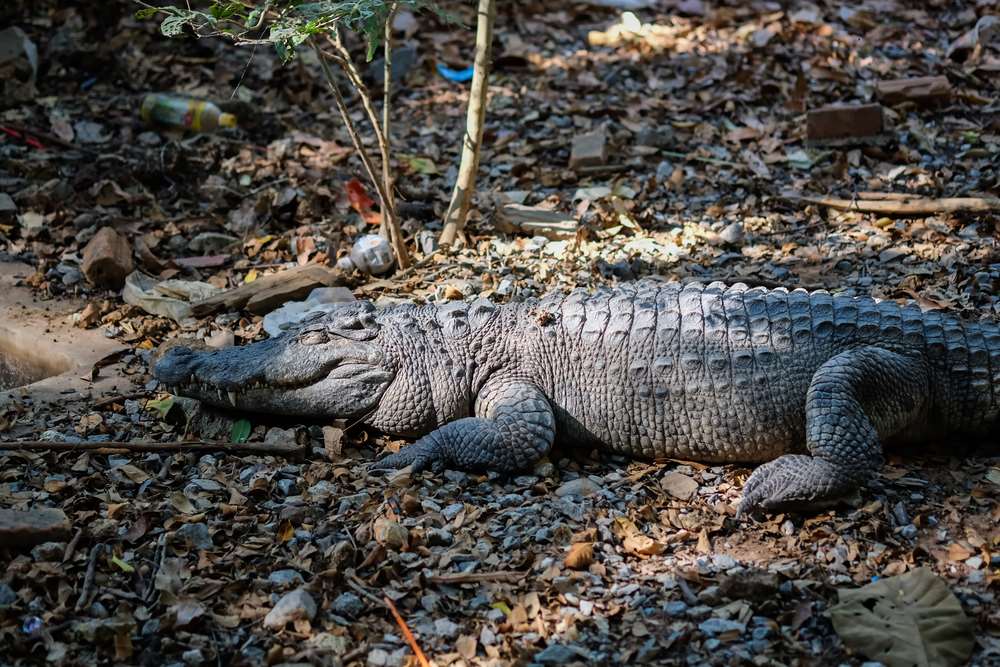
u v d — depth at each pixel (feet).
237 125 42.83
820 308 24.44
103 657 18.95
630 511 22.67
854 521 22.06
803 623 19.44
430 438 24.58
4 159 39.91
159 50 47.93
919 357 23.91
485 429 24.16
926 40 48.26
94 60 46.75
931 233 33.58
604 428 24.77
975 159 38.32
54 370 29.43
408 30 49.37
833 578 20.48
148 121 42.83
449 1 52.31
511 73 47.32
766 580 19.98
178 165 39.11
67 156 40.37
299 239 34.78
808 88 44.09
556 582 20.45
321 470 24.20
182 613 19.65
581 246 34.14
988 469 23.65
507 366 25.31
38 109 44.09
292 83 45.52
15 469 23.86
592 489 23.56
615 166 38.91
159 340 30.04
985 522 21.95
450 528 22.18
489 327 25.71
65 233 35.50
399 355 25.45
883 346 23.86
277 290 31.30
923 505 22.58
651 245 34.12
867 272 31.83
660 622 19.60
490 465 23.98
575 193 37.76
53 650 18.93
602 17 52.19
